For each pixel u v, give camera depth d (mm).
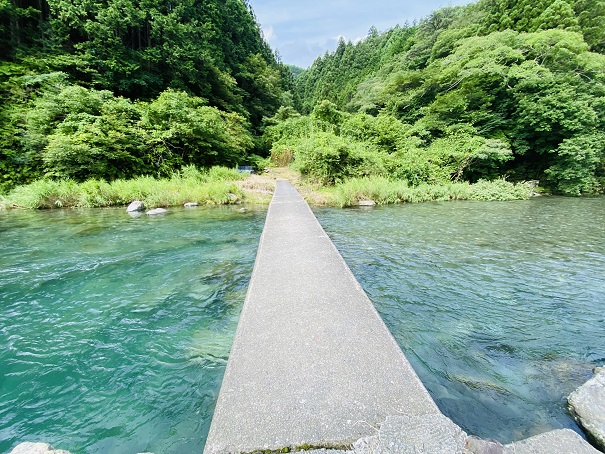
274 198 8891
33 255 4797
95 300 3301
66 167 10680
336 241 5691
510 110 15531
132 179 11516
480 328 2715
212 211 9109
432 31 33219
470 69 15828
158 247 5293
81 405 1837
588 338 2551
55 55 15250
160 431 1646
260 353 1590
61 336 2598
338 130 19891
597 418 1544
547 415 1707
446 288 3584
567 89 13055
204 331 2701
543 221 7555
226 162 17844
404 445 980
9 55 14312
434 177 12984
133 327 2760
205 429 1654
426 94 20781
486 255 4836
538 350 2385
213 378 2076
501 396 1880
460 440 1021
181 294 3475
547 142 14367
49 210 8992
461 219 7820
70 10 15406
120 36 18172
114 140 11312
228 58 30531
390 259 4645
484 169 14211
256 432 1093
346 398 1250
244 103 31469
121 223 7250
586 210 9273
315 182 13453
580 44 14547
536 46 15062
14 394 1923
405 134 15891
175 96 14859
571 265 4367
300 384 1342
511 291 3492
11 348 2414
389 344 1664
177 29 20672
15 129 11164
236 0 37406
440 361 2244
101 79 15984
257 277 2771
